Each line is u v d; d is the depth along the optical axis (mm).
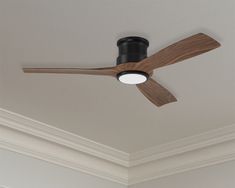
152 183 4395
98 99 3385
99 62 2859
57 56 2816
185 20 2455
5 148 3762
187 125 3805
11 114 3650
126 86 3154
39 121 3795
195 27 2512
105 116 3668
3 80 3150
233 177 3850
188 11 2383
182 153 4145
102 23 2490
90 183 4293
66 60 2854
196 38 2113
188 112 3568
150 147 4270
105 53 2764
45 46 2721
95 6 2355
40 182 3910
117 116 3658
